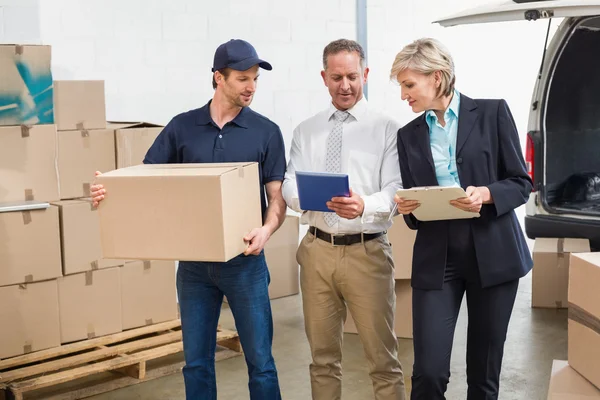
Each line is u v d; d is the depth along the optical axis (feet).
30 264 11.87
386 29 21.91
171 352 12.51
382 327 9.12
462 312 15.62
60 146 12.51
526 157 16.28
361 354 13.34
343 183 7.96
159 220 8.30
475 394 8.52
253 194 8.82
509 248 8.16
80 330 12.55
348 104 9.08
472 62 24.84
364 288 9.01
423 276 8.30
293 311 15.98
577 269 6.99
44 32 14.66
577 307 7.02
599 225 15.42
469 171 8.11
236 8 17.49
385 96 22.15
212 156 9.33
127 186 8.34
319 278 9.20
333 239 9.01
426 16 23.06
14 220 11.68
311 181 8.15
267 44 18.22
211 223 8.12
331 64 8.96
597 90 16.02
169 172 8.45
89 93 12.71
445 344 8.21
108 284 12.78
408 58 7.95
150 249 8.39
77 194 12.76
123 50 15.75
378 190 9.16
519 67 26.07
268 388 9.23
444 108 8.17
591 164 16.29
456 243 8.18
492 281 8.09
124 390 11.96
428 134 8.30
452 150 8.21
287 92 18.78
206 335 9.34
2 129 11.68
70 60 15.05
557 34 15.80
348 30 20.06
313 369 9.53
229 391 11.83
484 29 24.95
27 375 11.34
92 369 11.62
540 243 16.03
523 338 13.98
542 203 16.11
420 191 7.50
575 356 7.13
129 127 13.44
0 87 11.58
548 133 16.25
